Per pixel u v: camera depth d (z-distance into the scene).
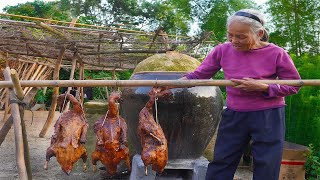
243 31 3.22
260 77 3.35
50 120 9.30
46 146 8.31
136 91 5.00
